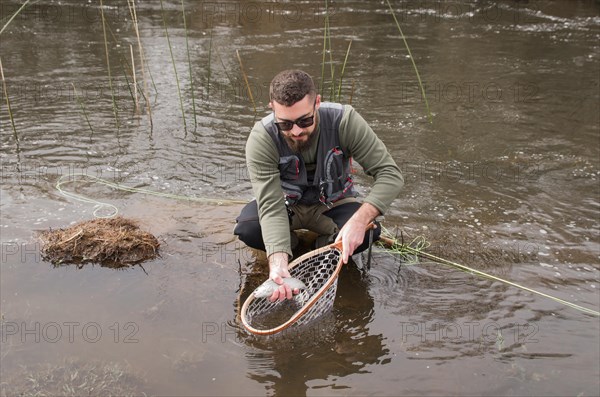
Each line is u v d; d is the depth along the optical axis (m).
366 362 2.94
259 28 10.25
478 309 3.36
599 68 8.23
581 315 3.32
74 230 3.90
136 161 5.25
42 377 2.78
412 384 2.80
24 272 3.59
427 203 4.59
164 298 3.40
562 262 3.82
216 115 6.45
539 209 4.52
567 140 5.88
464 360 2.96
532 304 3.41
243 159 5.38
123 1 11.69
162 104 6.73
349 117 3.31
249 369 2.88
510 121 6.36
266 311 3.34
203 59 8.41
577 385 2.80
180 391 2.72
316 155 3.35
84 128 5.98
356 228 3.24
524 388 2.78
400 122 6.29
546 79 7.78
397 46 9.28
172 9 11.37
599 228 4.25
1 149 5.42
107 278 3.58
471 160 5.42
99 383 2.75
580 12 11.52
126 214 4.30
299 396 2.71
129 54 8.52
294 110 3.04
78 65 7.98
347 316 3.29
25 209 4.32
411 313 3.32
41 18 10.30
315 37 9.74
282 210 3.33
